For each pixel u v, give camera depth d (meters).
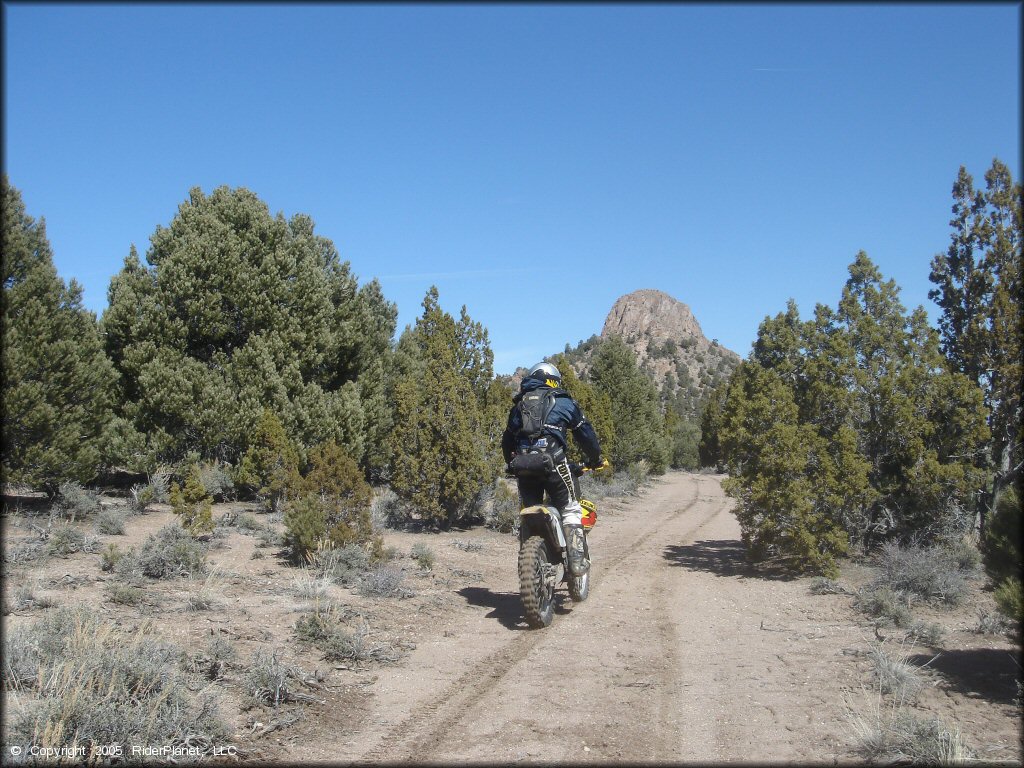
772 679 5.91
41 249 13.78
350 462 10.66
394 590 8.59
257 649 6.21
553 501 8.05
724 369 129.50
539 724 5.02
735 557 12.07
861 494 10.36
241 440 17.95
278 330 19.14
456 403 14.56
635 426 33.34
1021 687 5.23
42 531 10.92
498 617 8.04
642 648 6.87
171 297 18.17
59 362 13.12
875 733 4.52
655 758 4.48
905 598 8.29
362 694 5.55
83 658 4.95
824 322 12.20
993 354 11.24
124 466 17.53
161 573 8.73
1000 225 11.54
